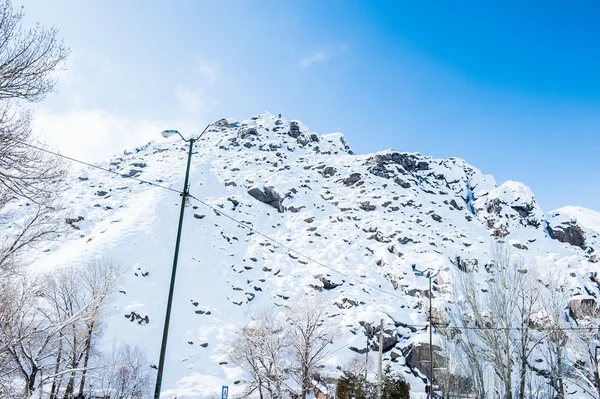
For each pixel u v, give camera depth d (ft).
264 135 512.63
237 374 153.48
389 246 263.70
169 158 420.36
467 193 405.59
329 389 118.11
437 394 120.67
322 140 539.70
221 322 186.80
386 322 178.50
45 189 36.65
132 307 172.14
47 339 61.98
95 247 209.67
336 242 273.13
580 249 301.22
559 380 83.51
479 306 84.48
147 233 234.58
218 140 504.43
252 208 316.81
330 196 352.08
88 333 92.53
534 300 87.20
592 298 138.62
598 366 83.41
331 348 162.40
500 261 86.12
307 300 127.13
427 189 386.52
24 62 29.40
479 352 79.25
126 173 369.30
